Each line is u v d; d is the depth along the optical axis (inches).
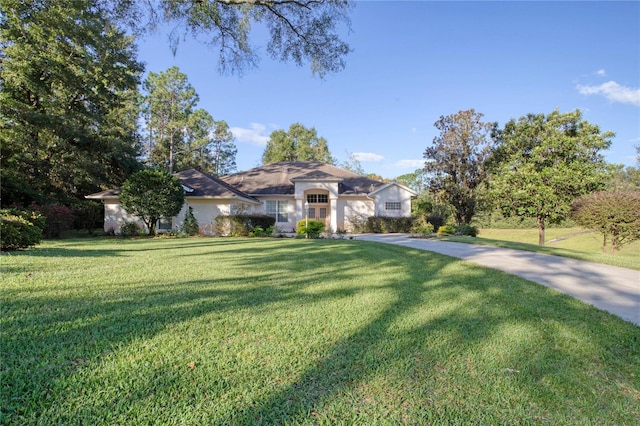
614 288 230.5
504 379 101.6
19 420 74.9
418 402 88.7
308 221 716.7
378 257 358.3
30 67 696.4
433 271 280.5
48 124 785.6
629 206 498.9
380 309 168.4
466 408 86.7
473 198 958.4
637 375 107.0
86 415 78.0
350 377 100.3
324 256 361.7
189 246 470.6
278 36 468.1
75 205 845.2
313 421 79.5
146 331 130.3
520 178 800.9
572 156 790.5
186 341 122.3
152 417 78.4
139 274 244.7
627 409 88.4
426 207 1039.6
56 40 726.5
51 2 658.8
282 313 158.1
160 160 1545.3
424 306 176.2
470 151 972.6
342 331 137.1
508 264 325.7
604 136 773.3
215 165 1871.3
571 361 115.4
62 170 894.4
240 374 100.2
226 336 128.4
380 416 82.1
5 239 357.7
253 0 431.2
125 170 1062.4
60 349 112.0
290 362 108.7
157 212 669.3
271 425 77.4
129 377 95.8
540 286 229.6
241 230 727.1
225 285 213.6
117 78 868.6
